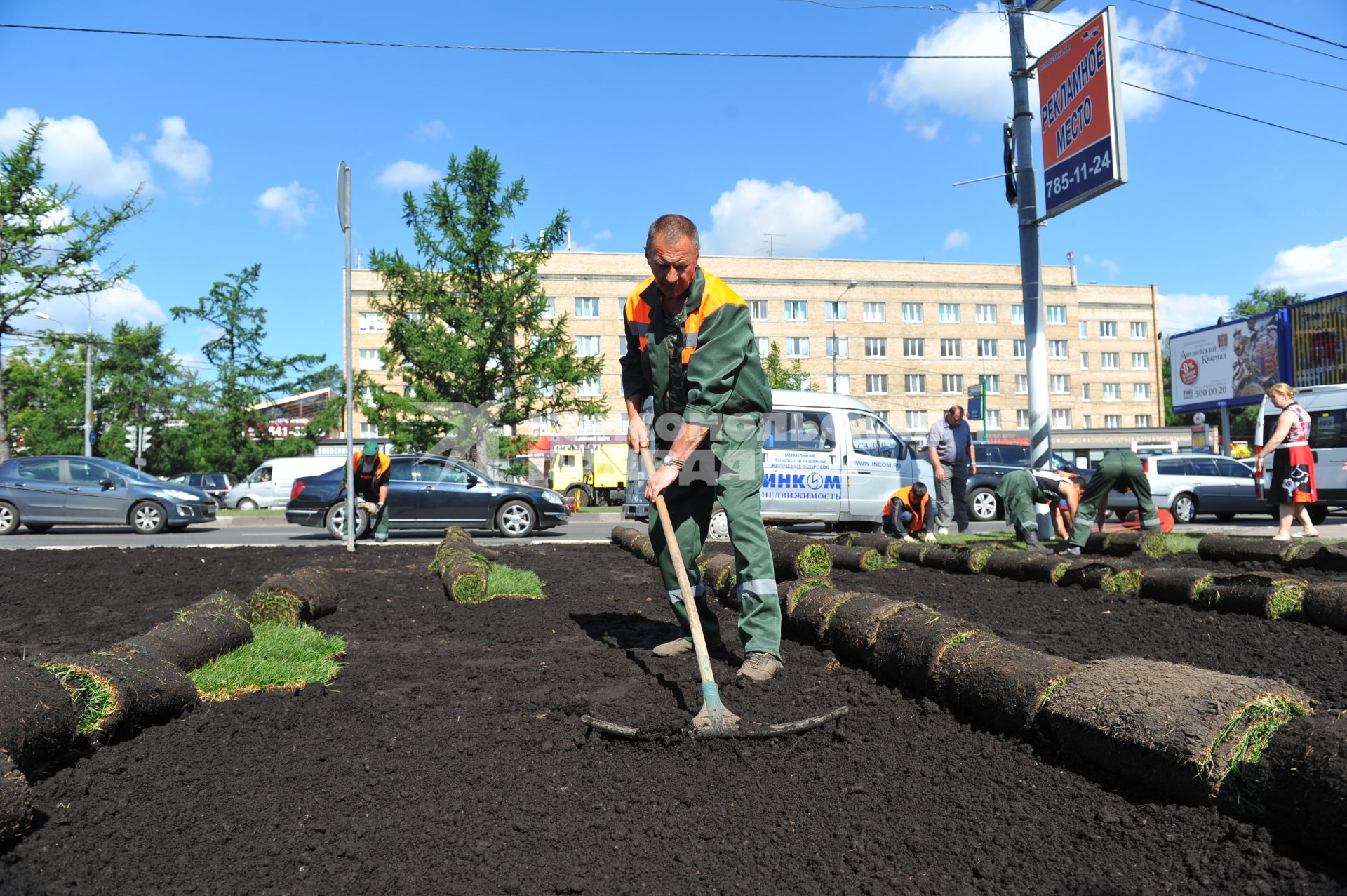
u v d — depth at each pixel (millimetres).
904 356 62969
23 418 47000
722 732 2947
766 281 61188
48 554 9305
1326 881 1925
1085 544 8664
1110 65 9570
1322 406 16656
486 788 2637
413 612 5680
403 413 20781
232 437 40094
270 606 5047
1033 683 2848
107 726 2971
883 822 2371
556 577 7426
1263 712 2320
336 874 2129
